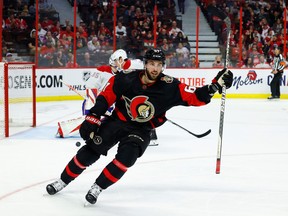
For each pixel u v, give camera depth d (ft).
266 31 57.41
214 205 14.20
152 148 23.25
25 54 47.52
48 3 51.75
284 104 46.26
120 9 53.93
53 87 46.62
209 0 58.39
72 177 14.64
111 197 14.82
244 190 15.90
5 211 13.38
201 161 20.43
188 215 13.24
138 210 13.60
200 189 15.93
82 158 14.24
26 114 36.24
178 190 15.78
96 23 51.44
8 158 20.84
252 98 52.34
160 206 14.01
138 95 13.60
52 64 48.03
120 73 13.88
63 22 51.49
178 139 25.99
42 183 16.55
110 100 13.79
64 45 48.55
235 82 52.11
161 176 17.65
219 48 55.57
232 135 27.73
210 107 43.27
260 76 52.31
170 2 58.54
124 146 13.52
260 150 23.24
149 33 53.01
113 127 13.88
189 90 13.64
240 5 58.18
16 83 39.55
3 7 48.03
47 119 33.99
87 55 49.70
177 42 53.57
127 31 53.11
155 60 13.08
